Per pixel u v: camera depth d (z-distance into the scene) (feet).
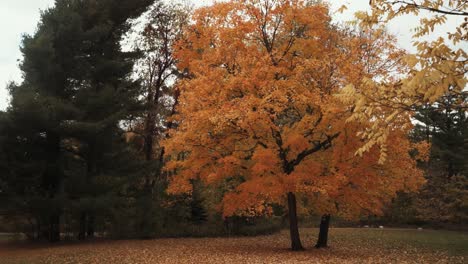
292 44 54.34
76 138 68.95
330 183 47.62
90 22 76.64
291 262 44.98
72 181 67.51
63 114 64.90
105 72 76.23
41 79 70.33
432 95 14.80
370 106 16.71
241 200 50.90
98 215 72.49
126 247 63.52
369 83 16.88
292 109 54.13
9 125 62.64
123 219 79.05
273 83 47.52
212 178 51.08
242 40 53.16
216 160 53.98
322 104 46.03
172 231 86.02
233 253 54.24
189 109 51.29
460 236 89.76
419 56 15.17
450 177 116.16
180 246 65.26
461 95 17.56
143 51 84.89
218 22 52.80
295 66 51.96
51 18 71.67
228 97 52.11
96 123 66.18
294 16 52.16
